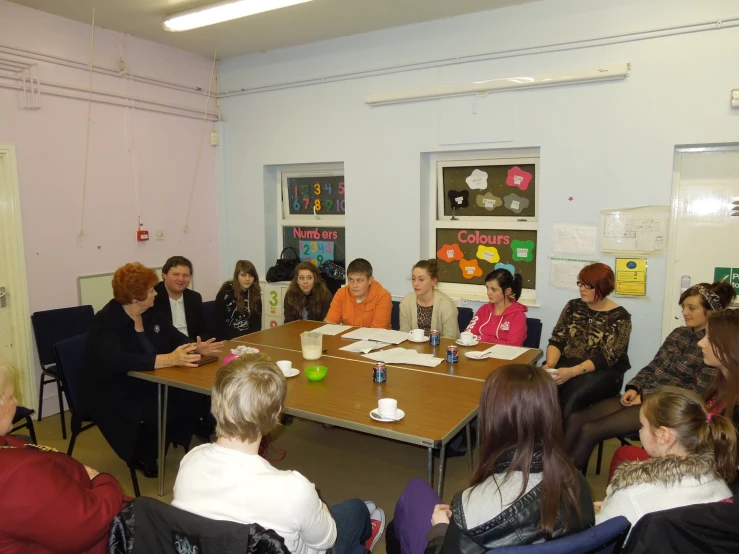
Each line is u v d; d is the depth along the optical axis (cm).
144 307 271
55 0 341
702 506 114
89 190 398
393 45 405
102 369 262
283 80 460
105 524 134
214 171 502
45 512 123
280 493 124
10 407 135
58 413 386
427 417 194
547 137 360
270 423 134
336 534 144
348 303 360
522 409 119
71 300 392
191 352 269
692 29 311
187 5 354
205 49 457
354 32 415
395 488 279
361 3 353
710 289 254
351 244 449
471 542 118
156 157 445
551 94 355
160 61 441
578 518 117
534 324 331
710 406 195
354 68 425
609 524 115
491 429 123
